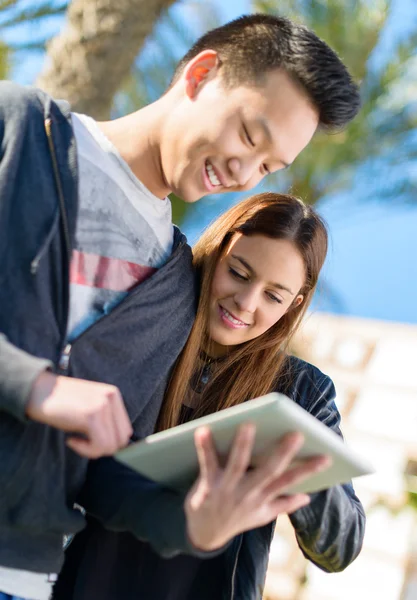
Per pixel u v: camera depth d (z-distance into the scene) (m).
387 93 6.93
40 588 2.03
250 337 2.51
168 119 2.14
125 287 2.14
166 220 2.26
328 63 2.11
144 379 2.19
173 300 2.26
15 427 1.91
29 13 5.03
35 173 2.01
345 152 6.95
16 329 1.93
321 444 1.78
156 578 2.30
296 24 2.15
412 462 7.36
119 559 2.30
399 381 7.82
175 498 2.00
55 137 2.06
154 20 4.16
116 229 2.12
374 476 7.20
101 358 2.08
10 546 1.94
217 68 2.12
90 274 2.08
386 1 6.55
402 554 6.93
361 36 6.56
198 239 2.62
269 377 2.55
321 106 2.13
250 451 1.77
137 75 6.26
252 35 2.12
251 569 2.32
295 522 2.28
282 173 7.05
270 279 2.46
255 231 2.49
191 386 2.52
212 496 1.78
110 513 2.12
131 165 2.17
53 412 1.80
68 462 2.04
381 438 7.47
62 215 2.01
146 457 1.88
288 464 1.90
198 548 1.86
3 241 1.95
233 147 2.06
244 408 1.71
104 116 4.09
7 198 1.96
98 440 1.80
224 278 2.48
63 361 2.00
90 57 4.05
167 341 2.27
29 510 1.93
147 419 2.27
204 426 1.77
